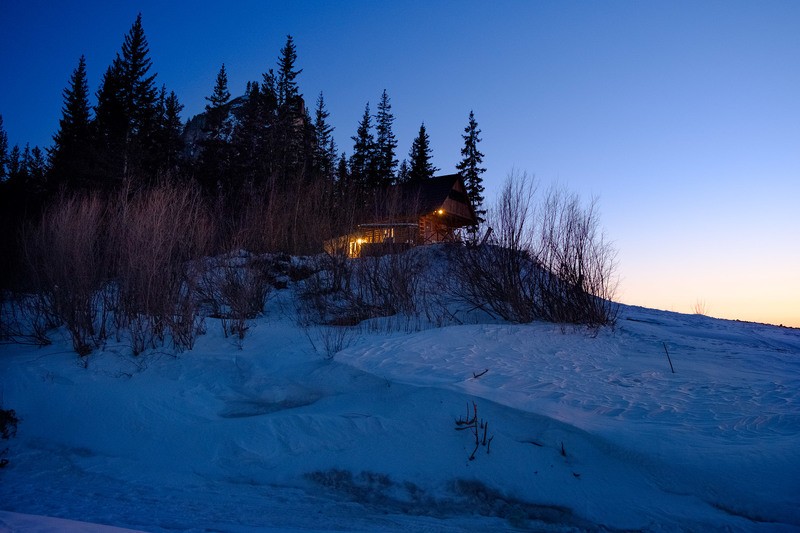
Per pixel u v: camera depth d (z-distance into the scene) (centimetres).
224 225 1571
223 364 1028
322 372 945
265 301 1495
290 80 4494
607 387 871
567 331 1381
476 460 636
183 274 1214
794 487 521
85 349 1050
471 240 1667
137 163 2859
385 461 651
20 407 852
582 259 1538
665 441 625
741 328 1755
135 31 3600
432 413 733
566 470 602
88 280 1115
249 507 561
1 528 342
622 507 537
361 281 1536
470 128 4884
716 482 546
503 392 803
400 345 1119
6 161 5034
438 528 520
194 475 661
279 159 3675
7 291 1266
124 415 827
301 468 657
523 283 1570
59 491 596
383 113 5094
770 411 731
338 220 1719
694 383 910
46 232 1218
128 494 591
